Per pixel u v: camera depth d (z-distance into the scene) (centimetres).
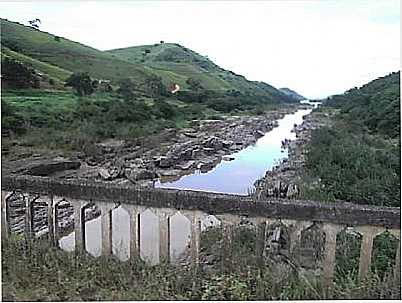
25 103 5034
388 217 1014
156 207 1147
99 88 7312
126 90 7612
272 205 1079
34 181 1247
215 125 7231
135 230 1173
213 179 3947
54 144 4128
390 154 3098
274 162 4694
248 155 5197
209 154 5197
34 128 4384
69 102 5638
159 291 992
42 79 6525
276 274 1142
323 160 3341
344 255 1384
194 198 1119
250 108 10400
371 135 4394
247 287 1015
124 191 1166
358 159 3036
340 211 1038
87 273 1058
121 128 5250
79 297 952
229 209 1103
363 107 6009
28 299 923
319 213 1050
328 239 1057
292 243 1319
